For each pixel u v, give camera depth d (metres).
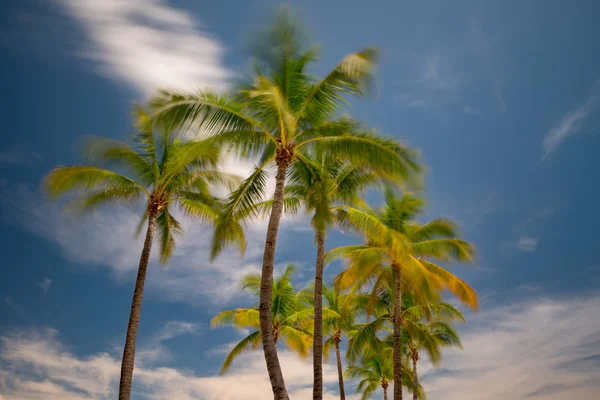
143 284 18.30
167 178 19.67
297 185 18.52
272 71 14.46
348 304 24.91
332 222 15.73
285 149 14.45
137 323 17.69
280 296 28.97
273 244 13.57
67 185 18.23
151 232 19.12
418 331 28.22
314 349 17.16
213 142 14.45
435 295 20.17
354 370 43.19
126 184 19.17
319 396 16.50
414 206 21.98
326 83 14.22
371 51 13.60
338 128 14.80
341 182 18.53
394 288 24.62
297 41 14.49
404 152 13.63
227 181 20.38
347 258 22.81
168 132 15.16
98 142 18.97
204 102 13.91
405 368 36.97
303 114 14.73
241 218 16.05
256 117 14.59
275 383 11.77
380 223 17.67
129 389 16.67
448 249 22.45
